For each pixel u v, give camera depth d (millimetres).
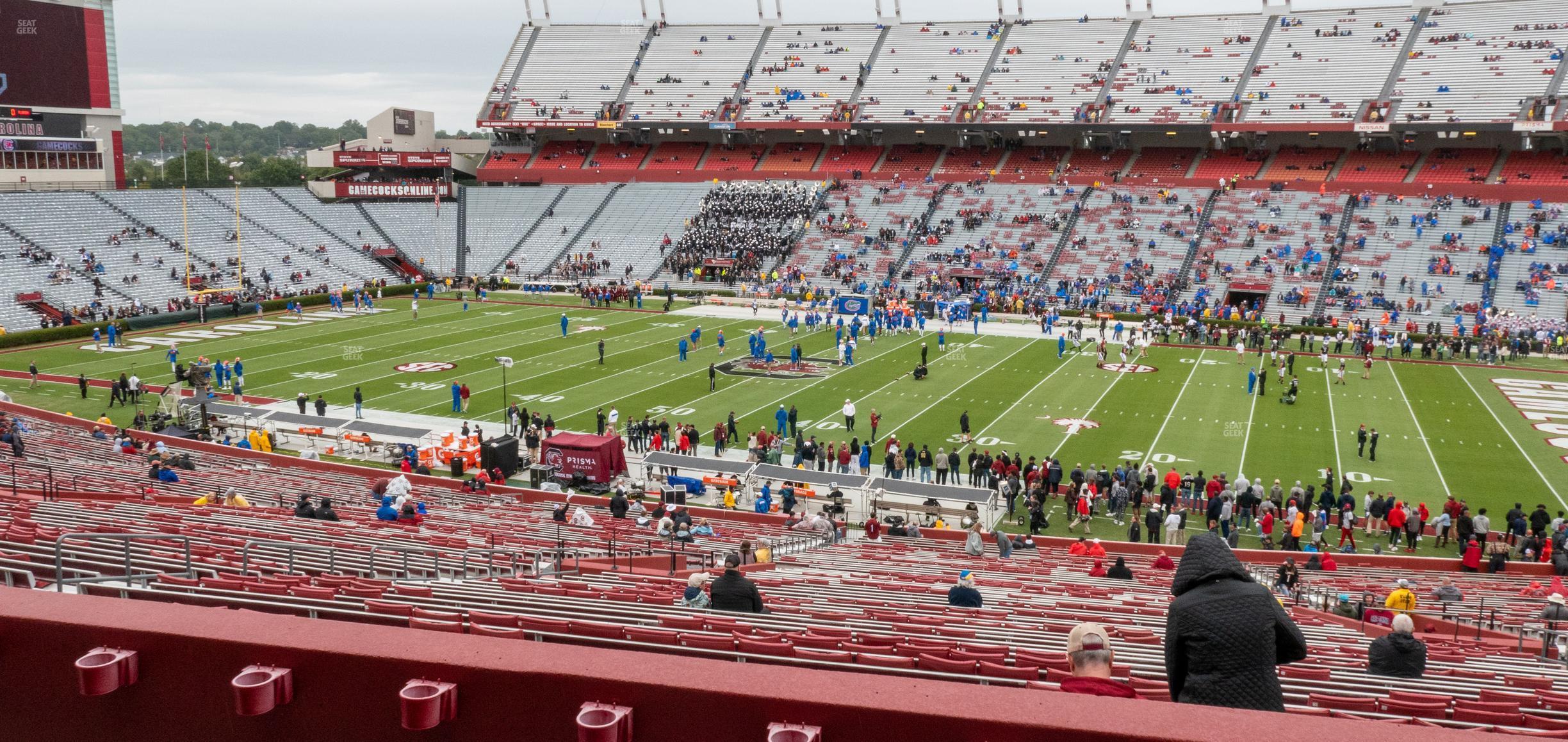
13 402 38031
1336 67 73875
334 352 50406
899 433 36281
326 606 6957
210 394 38969
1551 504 28797
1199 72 77312
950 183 78188
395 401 40281
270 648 2988
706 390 42594
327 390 42219
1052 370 47500
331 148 85062
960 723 2512
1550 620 13938
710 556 18062
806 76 87062
